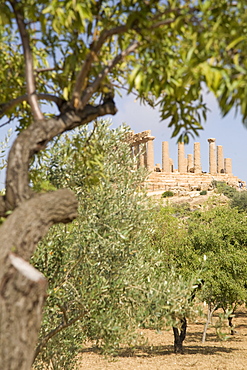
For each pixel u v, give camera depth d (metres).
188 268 26.41
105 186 10.41
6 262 4.09
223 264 26.58
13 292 4.00
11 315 3.97
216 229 28.38
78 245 10.16
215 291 26.17
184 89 4.86
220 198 76.75
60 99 5.18
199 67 3.92
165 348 29.38
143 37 4.71
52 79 6.26
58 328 10.05
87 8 4.46
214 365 24.02
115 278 10.19
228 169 112.81
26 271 4.07
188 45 4.27
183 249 26.50
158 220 27.50
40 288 4.09
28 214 4.39
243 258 26.70
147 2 4.72
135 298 9.98
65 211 4.62
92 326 10.51
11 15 4.95
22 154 4.71
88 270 10.16
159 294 9.98
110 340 10.04
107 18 5.15
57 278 10.02
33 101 4.89
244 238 27.97
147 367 23.31
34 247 4.41
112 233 10.05
